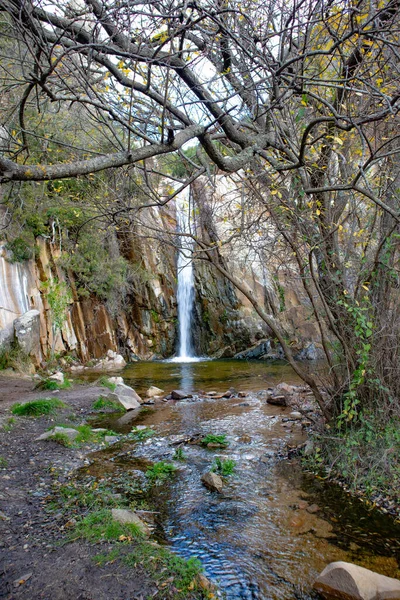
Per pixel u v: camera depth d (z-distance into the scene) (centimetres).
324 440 513
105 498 411
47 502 402
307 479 461
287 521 371
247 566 305
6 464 500
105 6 262
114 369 1509
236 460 524
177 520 375
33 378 1174
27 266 1380
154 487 448
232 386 1087
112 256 1797
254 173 446
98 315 1761
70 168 244
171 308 2034
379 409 458
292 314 1658
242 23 340
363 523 366
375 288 469
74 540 323
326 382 536
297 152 440
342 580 271
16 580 274
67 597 258
